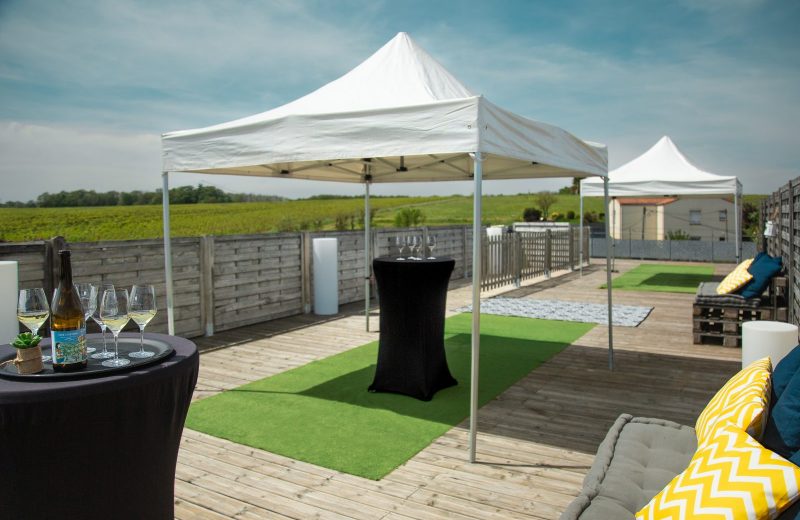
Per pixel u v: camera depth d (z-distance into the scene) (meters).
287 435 3.71
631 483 1.99
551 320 8.02
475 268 3.26
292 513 2.73
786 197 7.54
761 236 12.34
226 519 2.68
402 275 4.38
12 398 1.60
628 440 2.39
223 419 4.02
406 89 4.19
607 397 4.51
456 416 4.07
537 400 4.45
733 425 1.68
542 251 13.59
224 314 7.14
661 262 18.16
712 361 5.67
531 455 3.40
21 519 1.72
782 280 6.39
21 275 5.01
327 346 6.32
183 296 6.59
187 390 2.05
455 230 12.67
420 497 2.88
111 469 1.82
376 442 3.59
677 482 1.59
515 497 2.88
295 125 3.88
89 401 1.70
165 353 2.03
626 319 8.02
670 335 6.97
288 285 8.13
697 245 18.48
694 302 6.45
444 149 3.35
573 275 14.23
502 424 3.92
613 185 12.14
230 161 4.23
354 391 4.66
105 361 1.96
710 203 24.31
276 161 3.98
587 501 1.84
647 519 1.56
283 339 6.68
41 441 1.67
